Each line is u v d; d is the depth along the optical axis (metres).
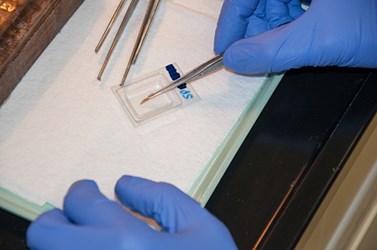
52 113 0.40
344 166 0.40
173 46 0.43
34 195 0.38
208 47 0.43
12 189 0.38
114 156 0.39
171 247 0.33
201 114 0.41
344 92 0.42
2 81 0.39
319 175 0.39
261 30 0.44
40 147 0.39
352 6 0.42
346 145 0.40
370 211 0.45
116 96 0.41
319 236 0.45
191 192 0.38
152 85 0.42
